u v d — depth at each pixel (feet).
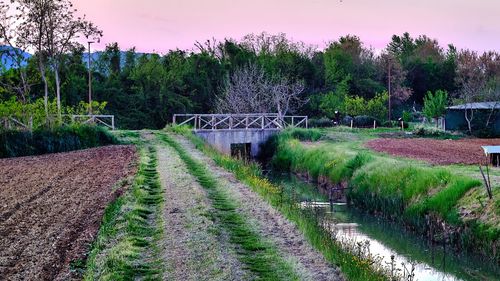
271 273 35.40
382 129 179.83
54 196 59.57
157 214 50.65
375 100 209.56
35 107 117.29
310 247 41.22
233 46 242.78
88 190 63.16
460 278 48.08
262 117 155.74
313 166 106.63
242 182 69.92
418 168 74.90
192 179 70.23
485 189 60.23
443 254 55.47
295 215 49.98
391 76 254.06
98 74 207.92
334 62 236.22
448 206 61.41
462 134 162.61
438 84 272.10
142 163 84.79
